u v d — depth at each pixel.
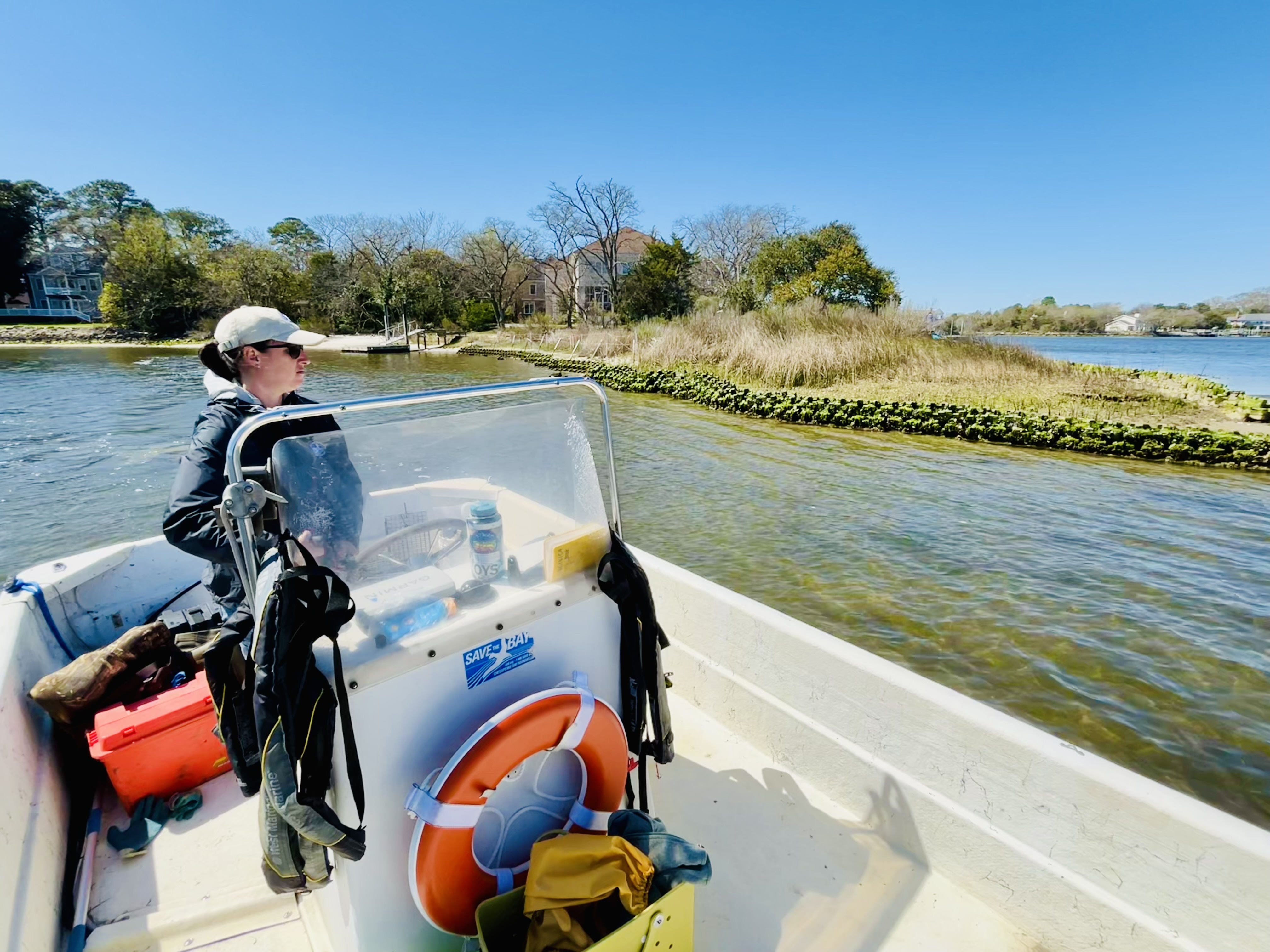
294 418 1.78
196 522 1.79
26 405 19.55
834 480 11.01
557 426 1.88
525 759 1.46
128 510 9.83
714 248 54.88
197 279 59.34
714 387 20.23
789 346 22.00
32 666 2.38
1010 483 10.84
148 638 2.48
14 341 55.81
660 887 1.57
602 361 30.72
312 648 1.32
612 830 1.72
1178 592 6.71
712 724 2.75
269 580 1.35
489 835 1.60
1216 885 1.45
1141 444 12.70
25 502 10.19
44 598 2.70
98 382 25.64
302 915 1.93
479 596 1.60
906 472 11.54
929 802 2.01
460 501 1.71
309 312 60.00
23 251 70.75
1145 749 4.50
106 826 2.27
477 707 1.56
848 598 6.58
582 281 62.28
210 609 3.15
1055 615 6.22
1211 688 5.12
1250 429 14.45
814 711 2.35
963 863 1.94
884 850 2.12
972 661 5.49
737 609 2.59
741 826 2.22
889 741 2.12
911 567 7.33
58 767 2.25
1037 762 1.74
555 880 1.43
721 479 11.09
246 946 1.84
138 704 2.36
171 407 19.19
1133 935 1.59
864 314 24.47
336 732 1.36
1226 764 4.36
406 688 1.43
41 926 1.69
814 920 1.89
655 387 22.59
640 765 1.96
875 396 18.31
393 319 56.28
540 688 1.68
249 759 1.71
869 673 2.14
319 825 1.26
